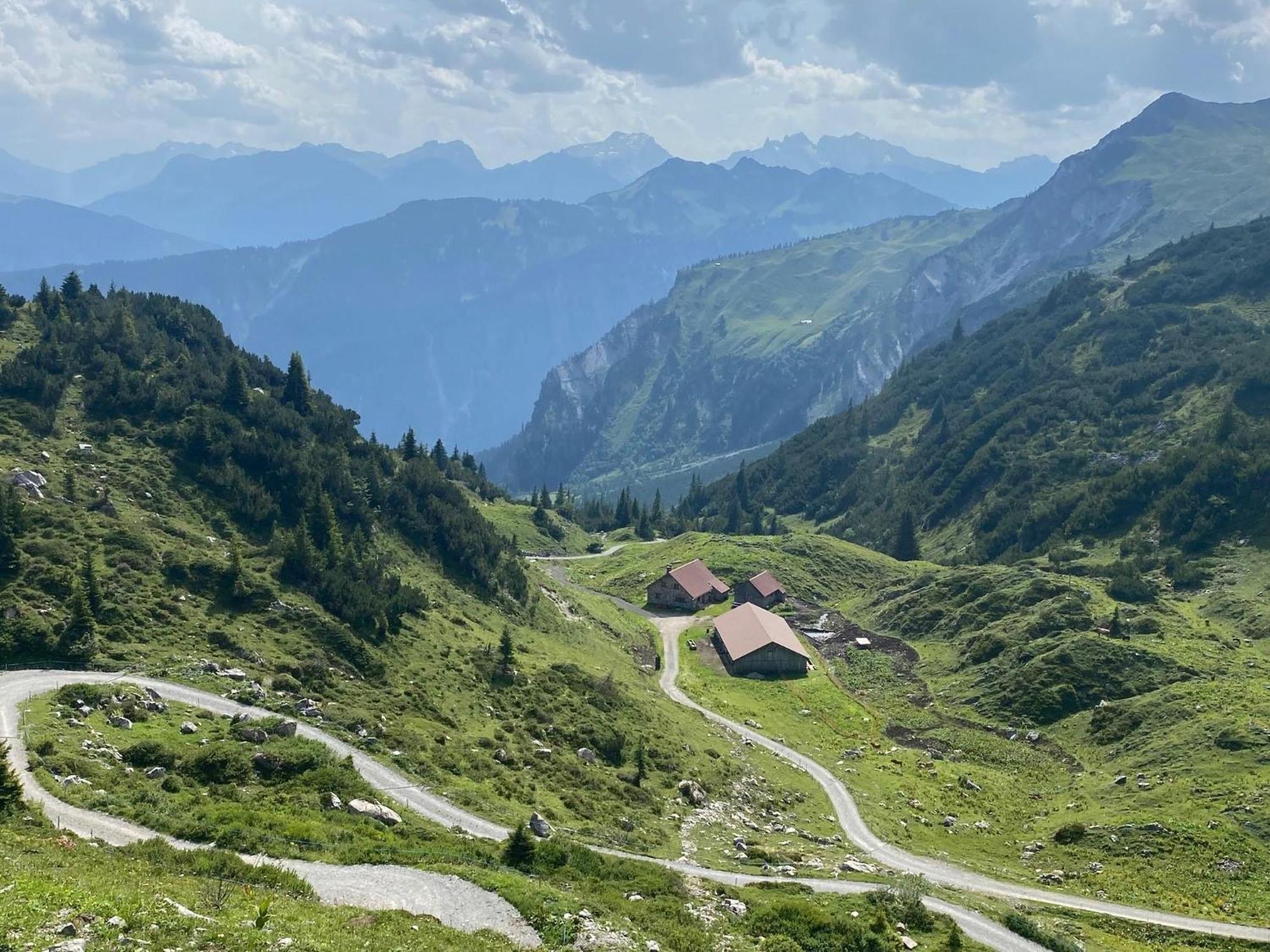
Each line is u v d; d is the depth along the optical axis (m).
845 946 43.12
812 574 191.00
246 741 54.09
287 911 30.59
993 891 62.69
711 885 48.91
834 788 87.06
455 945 31.11
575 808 62.03
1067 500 191.88
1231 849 67.50
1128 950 52.88
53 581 70.12
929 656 132.50
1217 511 156.38
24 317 127.69
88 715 53.72
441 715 72.44
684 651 141.88
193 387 117.31
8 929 22.80
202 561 81.44
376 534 112.75
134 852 35.50
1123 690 104.38
